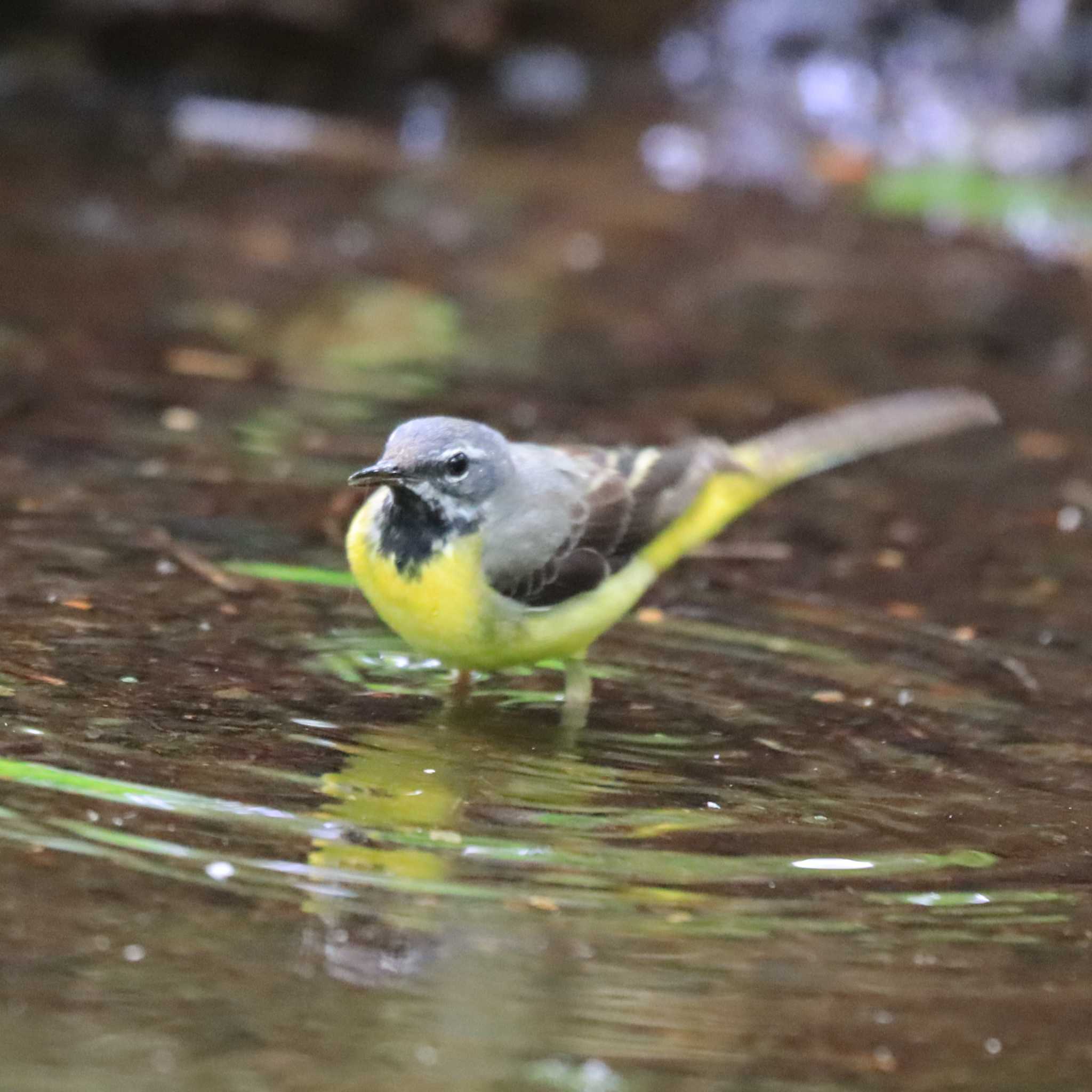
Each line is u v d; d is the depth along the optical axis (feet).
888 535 48.98
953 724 35.91
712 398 59.16
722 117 94.89
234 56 90.89
